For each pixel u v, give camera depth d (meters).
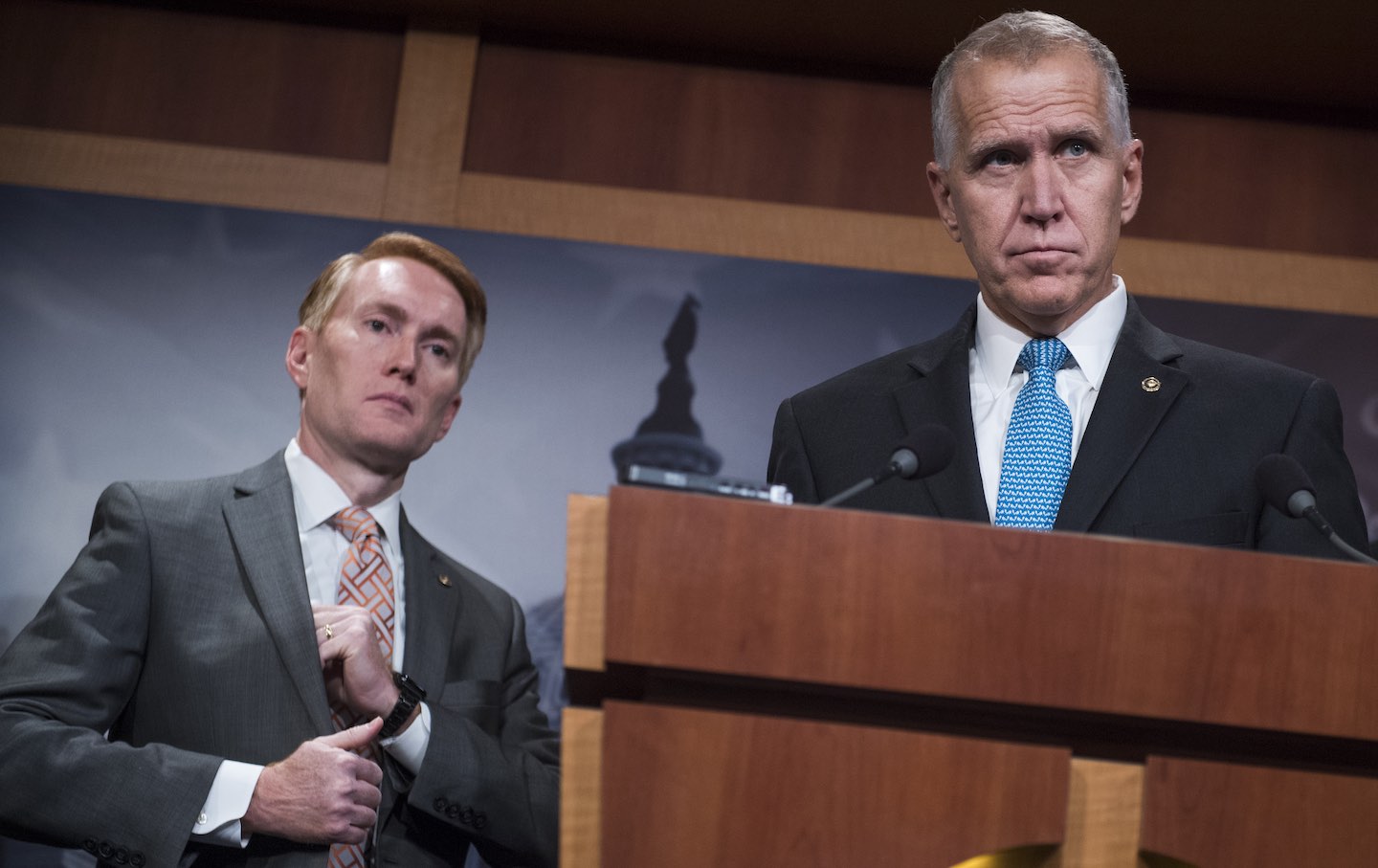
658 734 1.75
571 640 1.79
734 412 6.07
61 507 5.71
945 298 6.29
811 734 1.75
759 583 1.76
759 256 6.34
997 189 2.81
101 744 2.87
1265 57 6.31
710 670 1.75
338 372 3.44
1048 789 1.73
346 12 6.59
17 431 5.77
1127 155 2.91
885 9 6.20
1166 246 6.50
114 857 2.77
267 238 6.18
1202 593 1.76
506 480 5.86
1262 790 1.73
